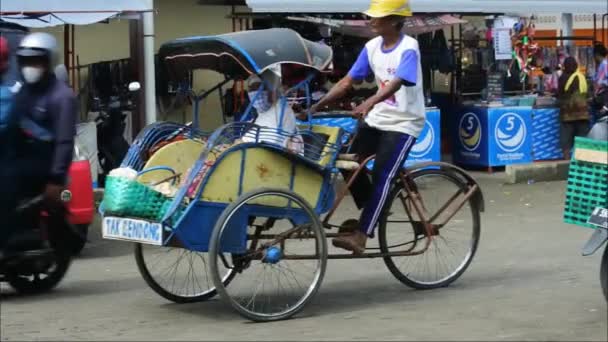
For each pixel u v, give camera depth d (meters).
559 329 6.38
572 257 9.02
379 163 7.16
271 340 6.17
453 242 7.84
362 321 6.68
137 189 6.51
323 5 12.84
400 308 7.08
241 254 6.76
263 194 6.58
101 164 12.90
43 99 6.95
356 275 8.36
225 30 14.74
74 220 8.60
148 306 7.26
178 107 13.91
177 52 7.16
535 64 15.64
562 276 8.16
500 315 6.79
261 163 6.72
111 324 6.68
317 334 6.32
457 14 14.70
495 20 14.88
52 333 6.45
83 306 7.27
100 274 8.58
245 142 6.64
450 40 15.60
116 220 6.69
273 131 6.80
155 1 14.16
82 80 13.65
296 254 7.07
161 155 6.94
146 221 6.52
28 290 7.70
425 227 7.57
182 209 6.48
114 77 13.34
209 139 6.55
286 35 6.89
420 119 7.21
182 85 7.39
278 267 7.68
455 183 7.74
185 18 14.42
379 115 7.20
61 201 7.17
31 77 6.91
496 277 8.17
